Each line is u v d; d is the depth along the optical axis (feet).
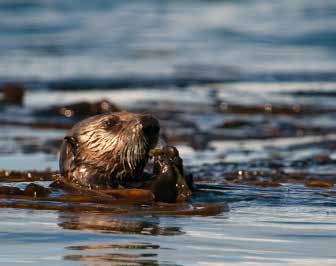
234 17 364.58
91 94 219.41
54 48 293.64
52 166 131.13
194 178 112.47
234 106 200.54
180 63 267.39
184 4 401.29
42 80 238.68
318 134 169.37
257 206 91.15
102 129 96.48
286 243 72.54
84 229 76.13
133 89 227.20
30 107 201.26
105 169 96.63
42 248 68.59
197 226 78.95
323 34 315.37
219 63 267.18
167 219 82.02
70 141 98.07
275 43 305.53
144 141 93.56
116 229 76.38
